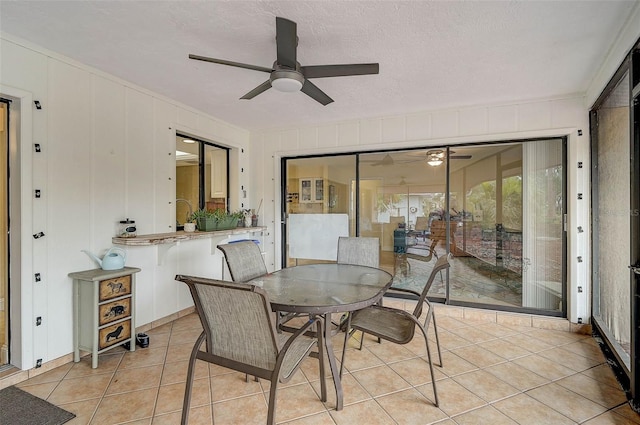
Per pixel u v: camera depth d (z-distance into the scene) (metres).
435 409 1.97
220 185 4.59
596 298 3.09
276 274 2.79
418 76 2.84
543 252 3.48
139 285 3.15
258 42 2.29
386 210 4.21
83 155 2.67
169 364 2.54
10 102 2.29
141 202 3.19
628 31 2.00
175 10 1.91
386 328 2.24
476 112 3.62
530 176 3.52
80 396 2.09
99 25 2.08
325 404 2.01
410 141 3.92
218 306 1.59
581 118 3.21
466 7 1.87
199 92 3.28
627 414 1.92
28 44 2.29
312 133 4.48
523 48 2.35
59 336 2.49
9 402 2.02
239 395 2.12
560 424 1.83
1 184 2.43
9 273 2.34
